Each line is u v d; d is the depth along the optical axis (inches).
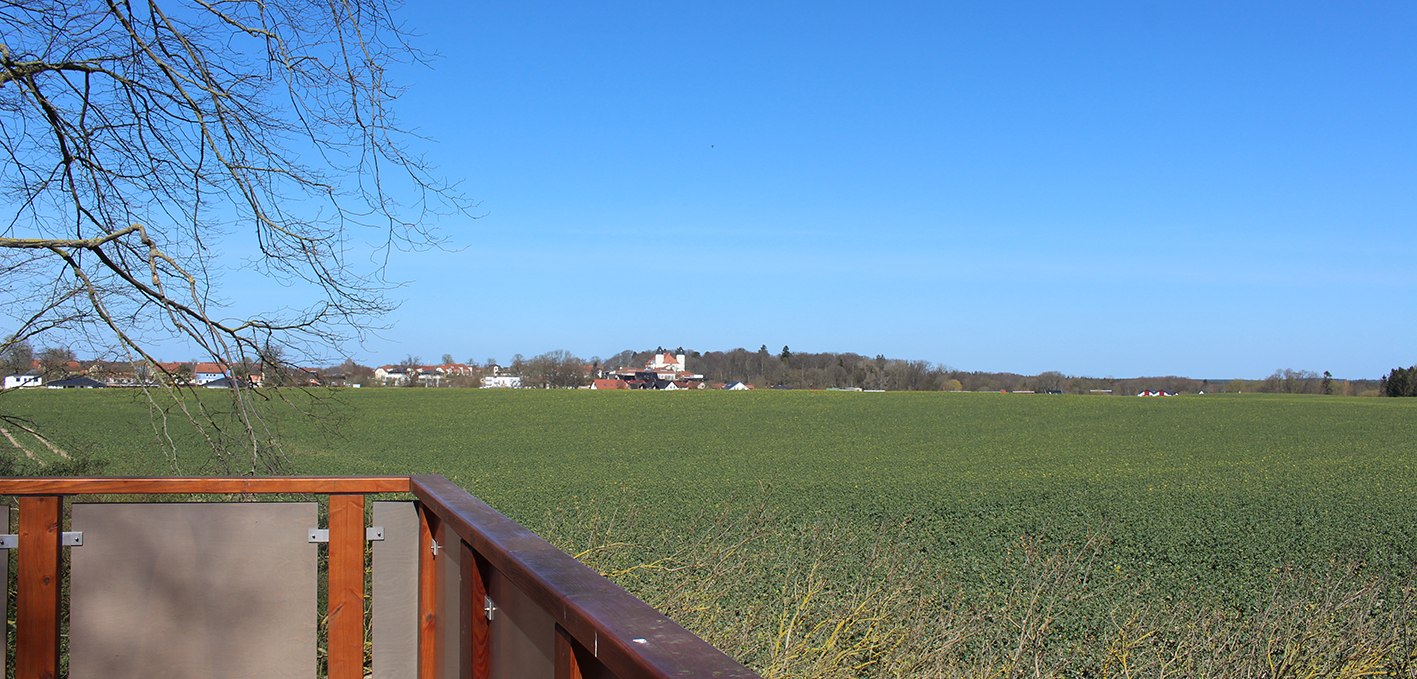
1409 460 1485.0
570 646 69.7
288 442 293.7
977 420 2236.7
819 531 498.0
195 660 134.0
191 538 134.7
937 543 700.0
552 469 1334.9
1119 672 339.9
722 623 278.7
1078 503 956.0
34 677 131.6
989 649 329.7
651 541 452.8
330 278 281.7
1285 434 1988.2
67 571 191.0
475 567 104.2
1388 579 546.0
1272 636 346.3
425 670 131.5
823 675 245.8
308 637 136.5
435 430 1882.4
